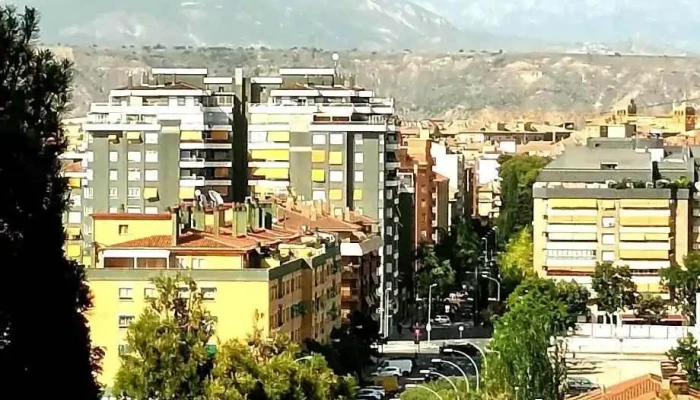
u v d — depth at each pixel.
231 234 187.62
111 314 167.12
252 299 168.00
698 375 160.62
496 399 169.62
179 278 139.62
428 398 171.12
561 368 184.12
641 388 142.12
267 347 134.12
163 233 180.62
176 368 124.19
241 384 124.00
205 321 134.25
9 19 68.88
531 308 188.75
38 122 68.50
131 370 124.31
